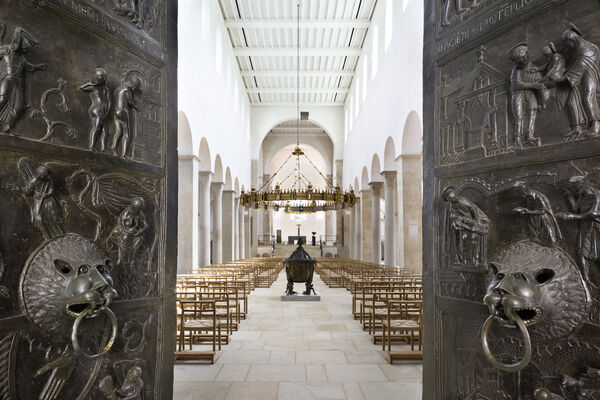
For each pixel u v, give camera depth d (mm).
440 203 3156
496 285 2312
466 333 2852
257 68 28250
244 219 33375
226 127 22875
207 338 8016
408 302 6906
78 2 2686
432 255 3197
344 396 5223
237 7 21094
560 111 2369
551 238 2375
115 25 2949
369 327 8586
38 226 2387
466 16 3033
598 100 2207
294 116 34438
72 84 2639
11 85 2279
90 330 2611
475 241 2805
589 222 2209
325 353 7145
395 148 16234
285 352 7211
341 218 35719
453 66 3129
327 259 25312
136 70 3121
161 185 3266
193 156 15188
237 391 5387
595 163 2205
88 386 2605
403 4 14805
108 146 2854
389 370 6230
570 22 2338
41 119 2443
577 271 2254
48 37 2506
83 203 2656
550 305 2271
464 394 2848
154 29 3326
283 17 21938
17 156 2314
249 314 10836
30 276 2309
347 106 32312
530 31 2555
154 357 3113
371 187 23562
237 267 16938
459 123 3033
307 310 11461
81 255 2518
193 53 15133
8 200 2260
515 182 2572
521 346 2484
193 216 15375
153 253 3150
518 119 2555
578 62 2262
